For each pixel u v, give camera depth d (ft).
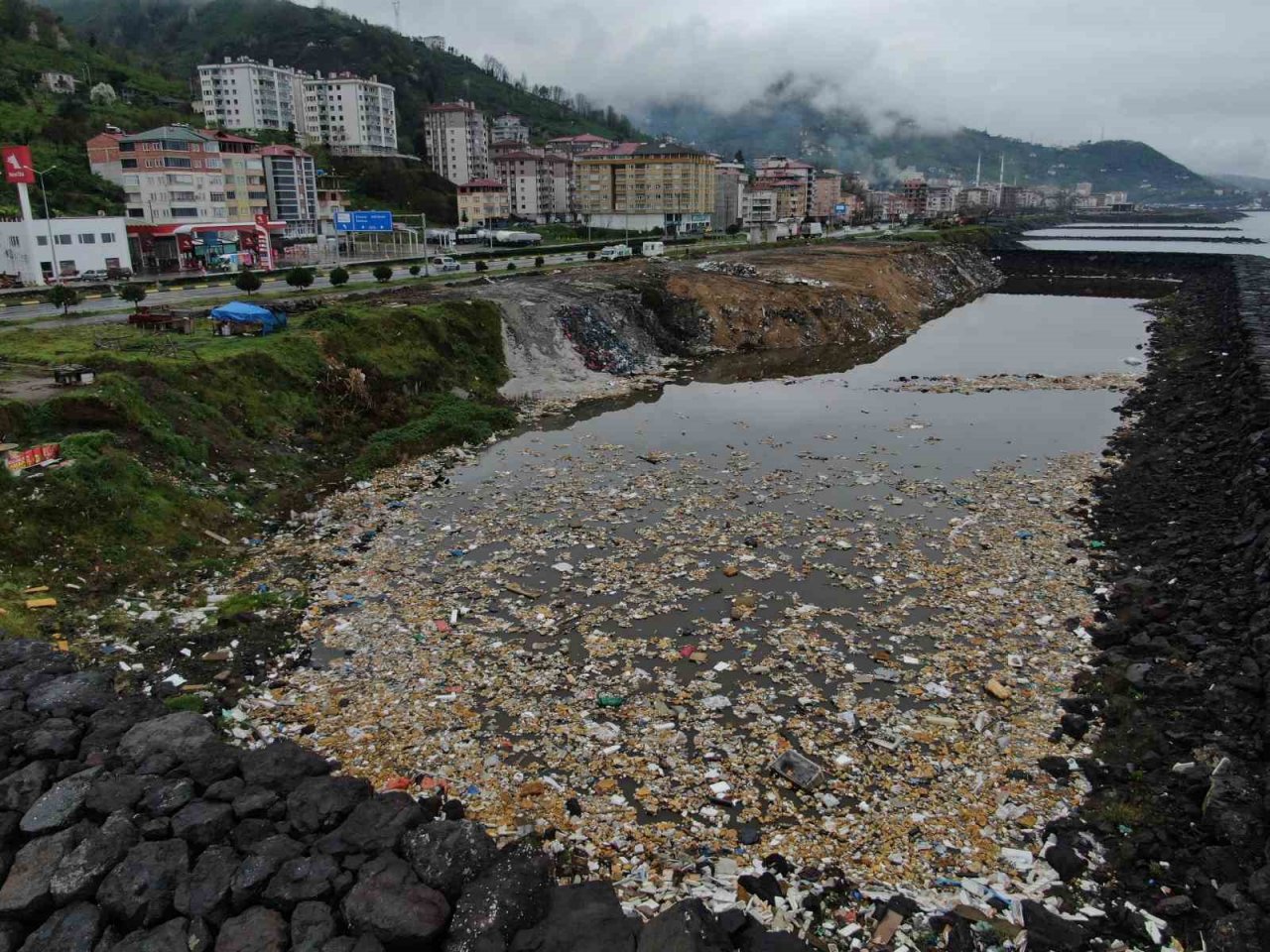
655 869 52.34
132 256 312.50
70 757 55.36
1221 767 57.93
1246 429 131.23
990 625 82.28
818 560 97.50
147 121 471.21
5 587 80.84
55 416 107.86
